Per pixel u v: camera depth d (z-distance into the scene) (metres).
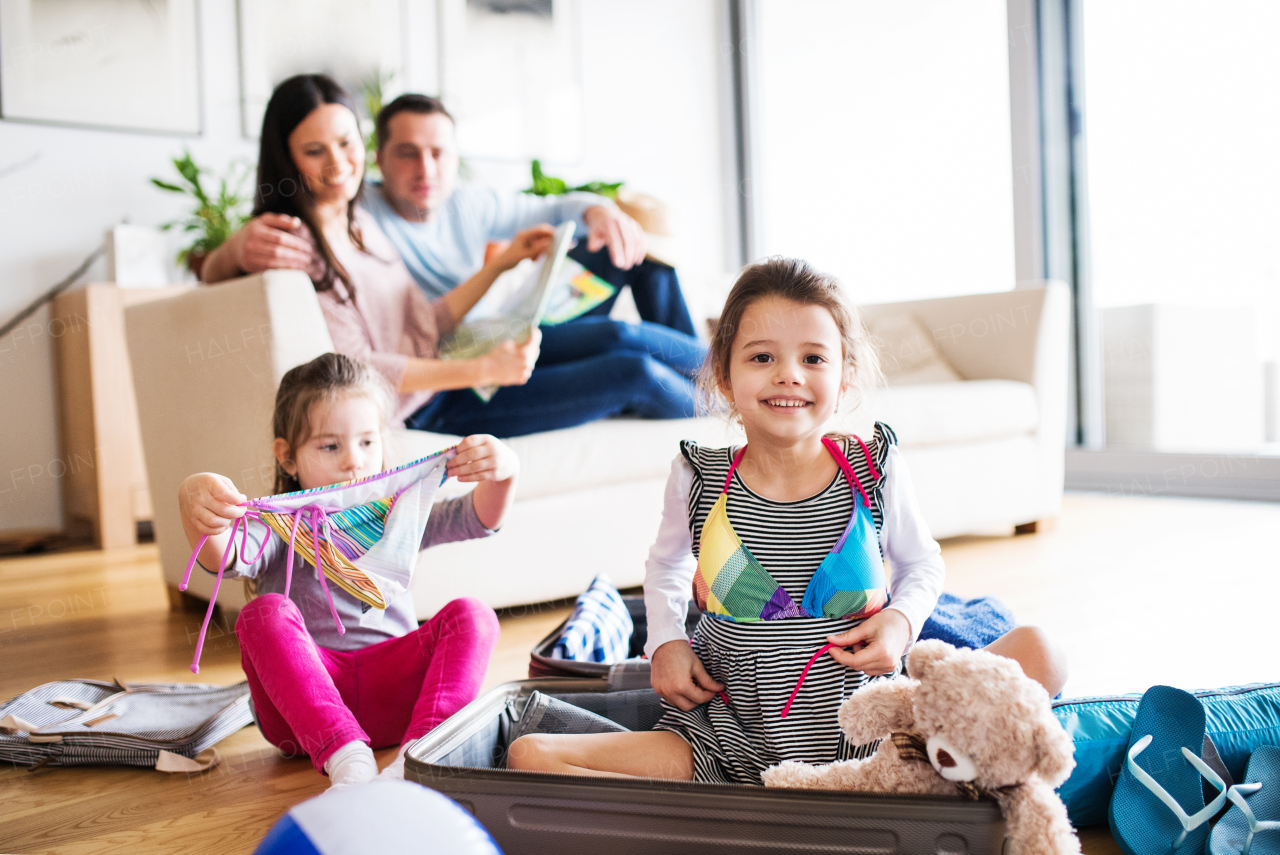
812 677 0.83
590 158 4.03
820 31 3.96
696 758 0.83
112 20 3.08
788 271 0.88
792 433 0.85
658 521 1.93
